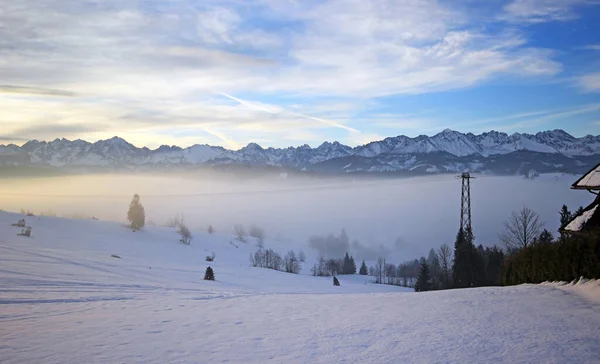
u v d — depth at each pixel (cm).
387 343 960
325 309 1462
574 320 1155
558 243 1888
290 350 918
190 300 1761
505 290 1739
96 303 1655
